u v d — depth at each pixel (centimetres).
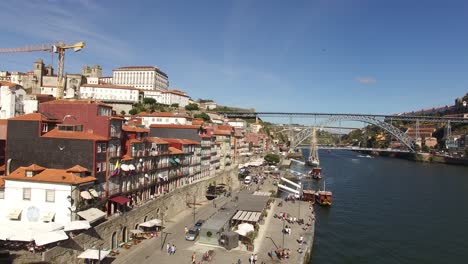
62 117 6775
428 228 9538
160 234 7019
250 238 6688
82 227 5097
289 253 6356
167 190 9244
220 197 10794
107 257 5644
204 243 6631
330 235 8706
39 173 5731
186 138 11444
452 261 7388
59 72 17438
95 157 6081
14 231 4916
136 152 7581
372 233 8981
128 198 7162
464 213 11162
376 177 19325
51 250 4531
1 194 5606
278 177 16325
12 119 6275
